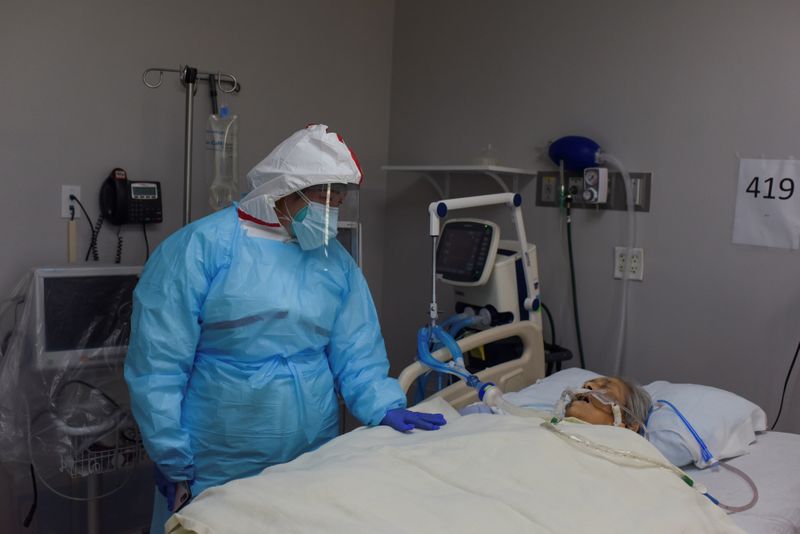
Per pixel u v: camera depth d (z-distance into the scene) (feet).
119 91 7.68
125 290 6.57
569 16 7.97
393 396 5.42
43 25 7.17
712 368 7.09
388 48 10.04
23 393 6.18
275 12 8.83
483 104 8.89
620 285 7.71
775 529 4.66
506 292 6.96
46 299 6.23
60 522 7.20
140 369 4.94
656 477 4.41
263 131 8.86
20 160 7.16
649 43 7.34
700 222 7.08
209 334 5.16
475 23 8.93
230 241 5.15
